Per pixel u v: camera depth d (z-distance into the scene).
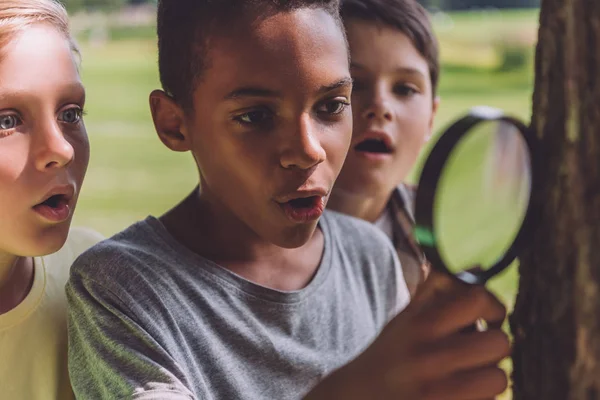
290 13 1.28
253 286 1.41
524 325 1.14
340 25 1.35
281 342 1.41
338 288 1.53
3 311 1.53
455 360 0.93
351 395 0.96
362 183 1.94
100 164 9.80
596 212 1.05
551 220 1.08
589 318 1.05
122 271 1.36
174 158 10.20
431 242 0.91
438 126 9.68
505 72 14.01
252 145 1.28
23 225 1.38
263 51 1.26
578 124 1.06
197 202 1.46
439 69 2.19
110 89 14.27
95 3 18.45
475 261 1.05
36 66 1.36
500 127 1.03
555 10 1.09
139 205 8.09
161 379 1.24
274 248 1.47
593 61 1.05
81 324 1.38
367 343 1.53
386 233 2.05
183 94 1.37
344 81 1.30
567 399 1.07
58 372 1.58
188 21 1.33
